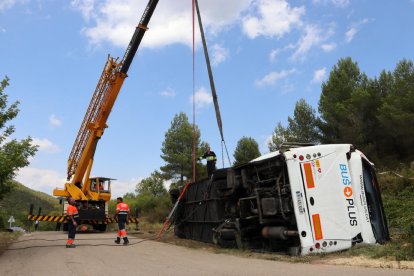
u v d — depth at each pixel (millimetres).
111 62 21000
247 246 11633
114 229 26875
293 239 10625
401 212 15953
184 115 41375
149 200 39844
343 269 7680
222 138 12492
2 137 12070
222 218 12992
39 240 16750
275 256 9953
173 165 39969
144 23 19609
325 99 32625
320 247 9805
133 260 9891
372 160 28906
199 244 13805
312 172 10328
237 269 8070
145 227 25531
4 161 11164
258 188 11086
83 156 22375
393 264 7902
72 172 23266
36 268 8609
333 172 10508
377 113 29875
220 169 12344
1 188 11969
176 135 40344
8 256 11227
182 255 10945
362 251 9555
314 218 9992
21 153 11906
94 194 23391
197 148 40094
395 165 27391
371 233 10359
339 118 31297
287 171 10414
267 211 10430
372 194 11094
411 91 27641
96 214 23266
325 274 7082
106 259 10125
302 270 7672
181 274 7566
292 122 34625
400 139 28656
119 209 14586
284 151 10445
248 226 11703
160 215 31781
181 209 17031
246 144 42781
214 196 13414
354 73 32938
